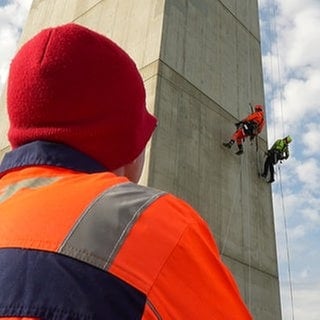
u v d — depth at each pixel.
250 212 11.12
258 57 14.57
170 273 0.73
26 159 0.96
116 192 0.84
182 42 11.05
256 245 10.84
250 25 14.90
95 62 1.02
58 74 0.98
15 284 0.71
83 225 0.77
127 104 1.07
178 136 9.66
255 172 12.08
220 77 12.07
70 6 14.57
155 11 11.02
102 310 0.67
